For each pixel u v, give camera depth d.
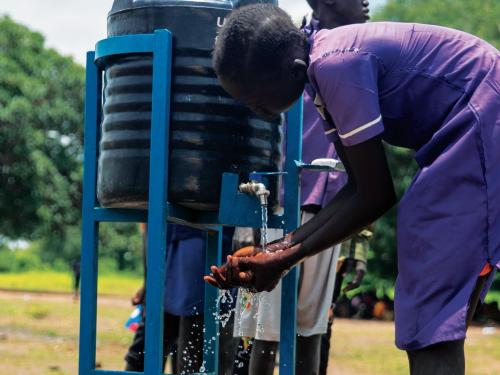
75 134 33.25
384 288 18.06
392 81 2.70
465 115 2.65
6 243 54.59
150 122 3.18
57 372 7.08
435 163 2.65
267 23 2.72
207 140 3.17
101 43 3.27
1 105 31.36
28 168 31.14
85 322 3.29
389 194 2.68
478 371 8.13
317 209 4.13
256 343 3.94
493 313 16.64
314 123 4.16
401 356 9.38
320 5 4.35
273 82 2.74
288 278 3.32
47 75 33.53
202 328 4.52
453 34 2.77
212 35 3.17
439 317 2.57
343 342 11.36
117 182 3.21
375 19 24.67
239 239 4.54
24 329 11.55
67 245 52.06
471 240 2.59
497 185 2.61
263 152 3.29
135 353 4.95
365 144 2.62
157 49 3.13
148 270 3.10
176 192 3.16
